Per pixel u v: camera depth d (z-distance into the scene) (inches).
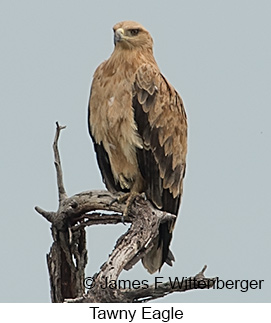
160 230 725.3
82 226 715.4
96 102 713.0
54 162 721.6
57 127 718.5
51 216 721.0
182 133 733.9
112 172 732.0
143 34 710.5
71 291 731.4
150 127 706.8
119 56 708.7
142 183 724.7
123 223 690.8
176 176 729.6
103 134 714.8
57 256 726.5
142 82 702.5
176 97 730.2
